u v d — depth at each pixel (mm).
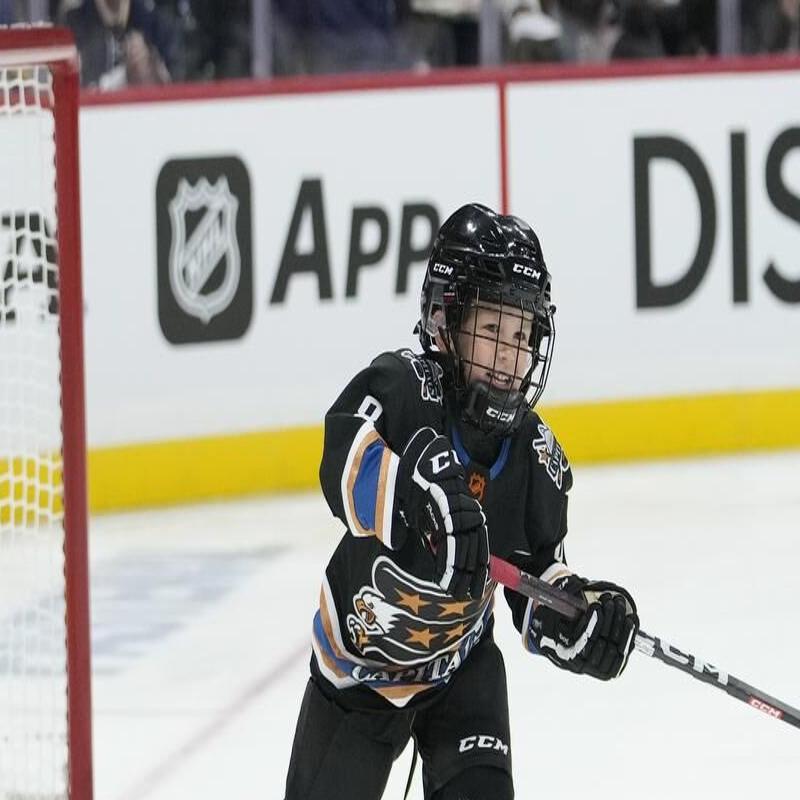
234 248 23109
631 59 26922
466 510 7746
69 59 9531
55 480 17781
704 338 25516
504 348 8219
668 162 25312
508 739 8688
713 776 13305
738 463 24938
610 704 15156
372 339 23922
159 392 22797
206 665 16406
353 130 23688
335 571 8602
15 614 12602
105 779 13477
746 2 27312
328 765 8711
